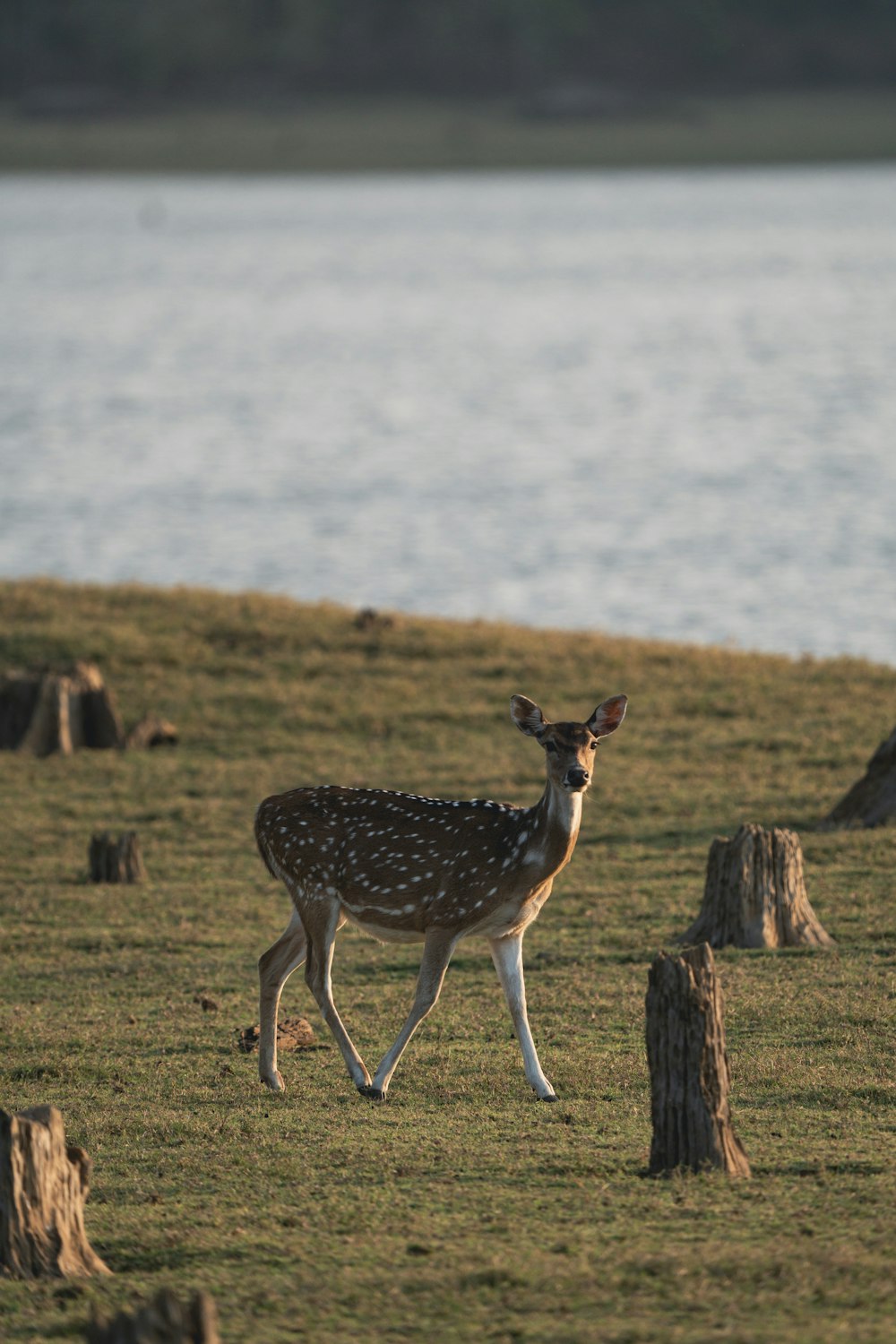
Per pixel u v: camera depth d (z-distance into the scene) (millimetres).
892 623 182875
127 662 116625
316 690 111188
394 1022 54875
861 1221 34656
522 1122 43438
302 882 46938
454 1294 31297
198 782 94125
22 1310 31172
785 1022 52438
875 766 80438
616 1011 55125
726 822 82688
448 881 45281
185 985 61000
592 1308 30500
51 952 65938
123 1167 40625
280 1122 43906
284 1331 29891
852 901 67562
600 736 45719
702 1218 35125
